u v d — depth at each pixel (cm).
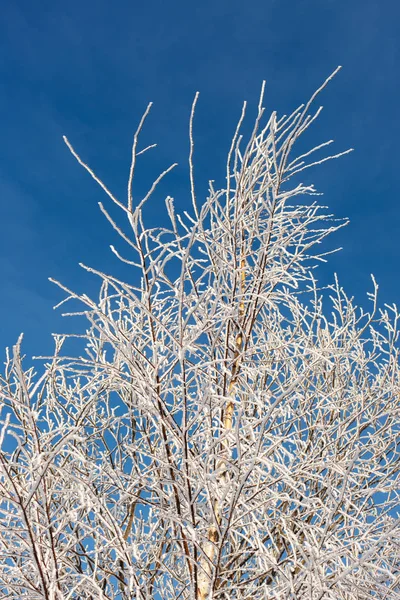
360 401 438
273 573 328
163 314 291
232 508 251
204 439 308
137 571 312
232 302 332
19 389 287
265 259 358
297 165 339
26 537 263
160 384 257
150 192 227
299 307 411
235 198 346
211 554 313
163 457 291
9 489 232
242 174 342
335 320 482
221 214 349
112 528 265
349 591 255
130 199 226
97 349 346
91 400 380
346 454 355
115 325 265
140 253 240
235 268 342
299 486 351
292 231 354
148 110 209
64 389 425
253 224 356
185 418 261
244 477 236
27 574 267
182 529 282
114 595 321
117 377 284
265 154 337
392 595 243
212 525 276
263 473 239
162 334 271
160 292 284
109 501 303
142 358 265
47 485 276
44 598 236
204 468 255
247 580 285
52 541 241
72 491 271
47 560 245
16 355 203
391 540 252
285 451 260
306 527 271
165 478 275
